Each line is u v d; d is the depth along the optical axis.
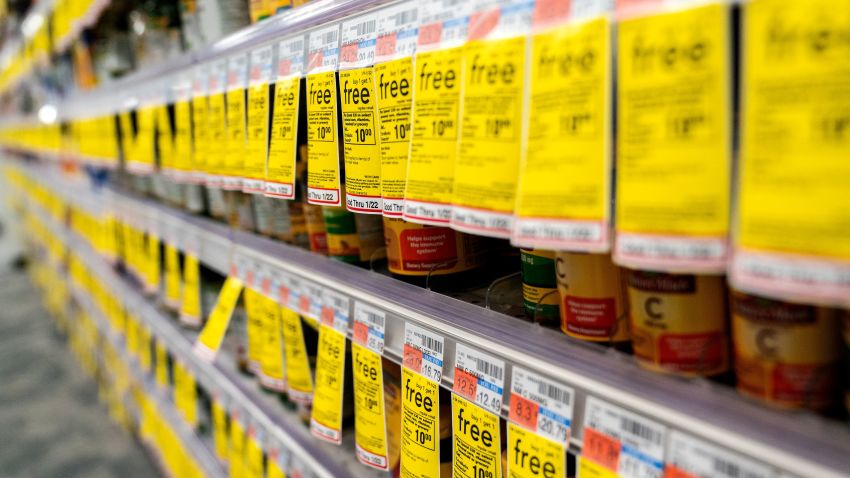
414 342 0.88
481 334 0.78
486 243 0.99
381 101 0.79
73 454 2.90
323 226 1.20
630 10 0.48
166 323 2.17
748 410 0.52
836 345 0.51
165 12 1.75
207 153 1.39
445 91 0.67
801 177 0.39
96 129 2.43
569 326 0.71
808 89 0.39
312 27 0.97
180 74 1.55
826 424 0.49
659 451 0.57
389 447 1.11
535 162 0.54
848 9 0.37
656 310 0.59
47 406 3.45
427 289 0.89
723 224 0.44
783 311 0.51
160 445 2.38
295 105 1.01
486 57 0.61
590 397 0.63
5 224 7.29
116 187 2.87
